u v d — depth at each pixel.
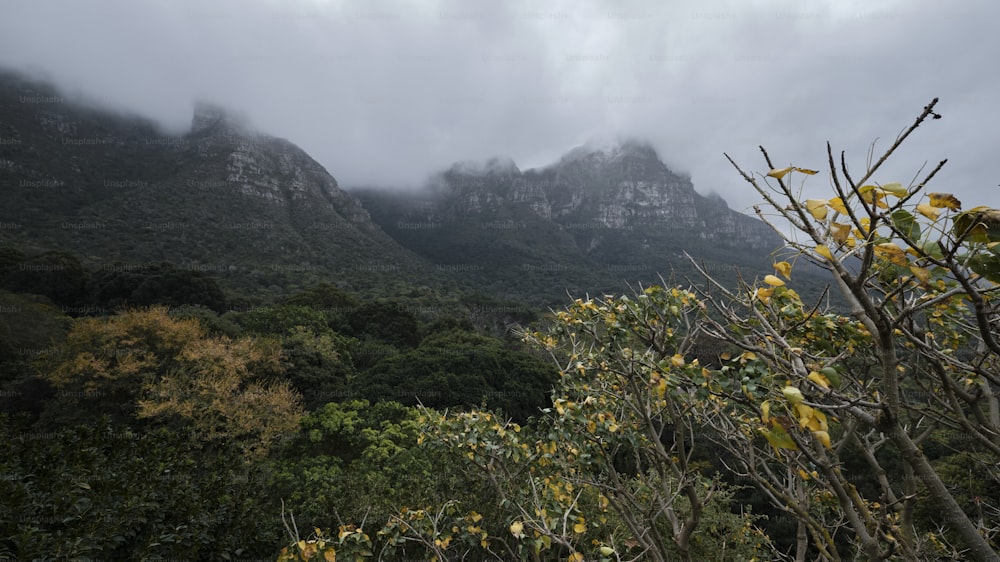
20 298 25.17
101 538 4.20
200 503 5.52
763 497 14.98
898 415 1.17
